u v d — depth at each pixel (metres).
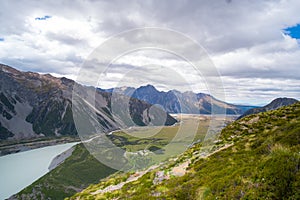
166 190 13.15
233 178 10.12
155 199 12.28
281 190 8.05
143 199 12.79
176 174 15.46
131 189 15.53
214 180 11.34
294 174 8.30
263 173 8.93
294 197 7.68
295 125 16.80
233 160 14.88
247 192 8.70
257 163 10.41
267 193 8.19
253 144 17.38
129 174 18.44
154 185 14.63
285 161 8.84
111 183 18.38
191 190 11.79
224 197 9.30
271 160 9.35
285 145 13.17
